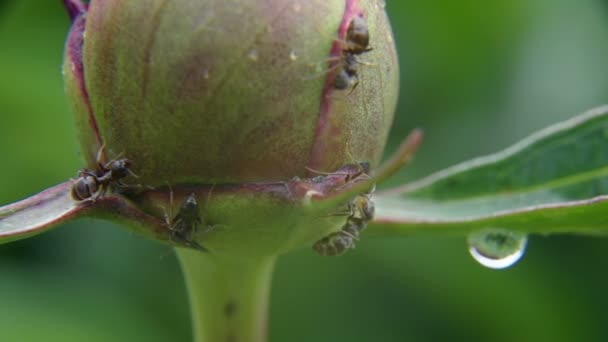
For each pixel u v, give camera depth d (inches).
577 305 5.8
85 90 3.6
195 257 4.0
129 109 3.5
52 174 5.7
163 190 3.6
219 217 3.5
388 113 3.7
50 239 5.5
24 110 5.7
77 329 5.3
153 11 3.5
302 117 3.5
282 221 3.6
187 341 5.6
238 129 3.5
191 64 3.4
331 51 3.5
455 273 5.8
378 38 3.6
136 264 5.6
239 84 3.5
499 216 3.9
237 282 4.0
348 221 3.7
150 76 3.5
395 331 5.8
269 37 3.4
